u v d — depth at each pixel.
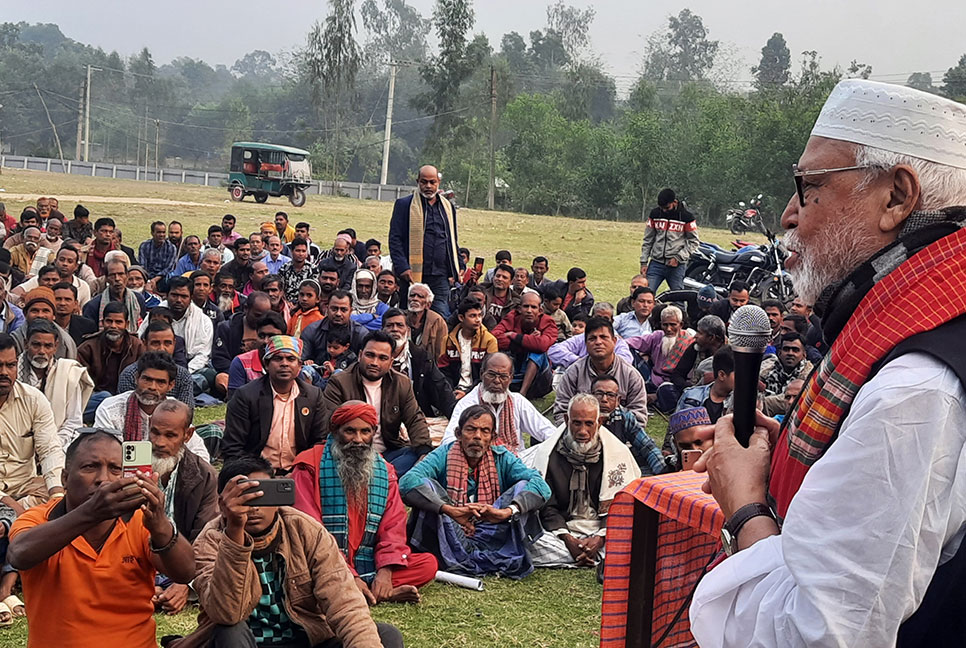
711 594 1.73
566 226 38.38
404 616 5.22
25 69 103.44
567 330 11.27
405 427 7.56
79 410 6.95
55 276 10.74
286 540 3.83
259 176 44.12
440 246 11.55
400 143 81.00
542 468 6.35
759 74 105.75
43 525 3.34
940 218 1.72
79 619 3.52
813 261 1.83
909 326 1.60
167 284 12.86
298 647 3.93
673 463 6.70
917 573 1.50
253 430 6.91
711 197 50.84
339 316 9.38
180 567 3.54
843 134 1.79
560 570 6.03
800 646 1.54
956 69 51.91
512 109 58.41
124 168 70.50
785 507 1.78
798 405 1.81
